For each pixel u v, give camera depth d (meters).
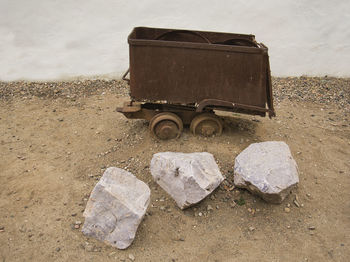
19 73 4.56
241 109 3.12
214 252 2.29
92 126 3.64
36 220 2.43
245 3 5.11
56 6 4.90
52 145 3.31
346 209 2.70
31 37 4.80
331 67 5.00
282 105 4.25
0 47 4.69
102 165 3.02
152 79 2.97
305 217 2.60
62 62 4.71
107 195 2.22
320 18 5.15
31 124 3.65
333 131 3.72
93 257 2.18
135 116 3.21
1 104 4.01
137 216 2.20
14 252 2.19
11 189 2.71
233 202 2.65
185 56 2.89
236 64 2.90
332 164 3.18
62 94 4.30
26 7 4.81
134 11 5.04
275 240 2.40
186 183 2.41
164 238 2.36
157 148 3.08
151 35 3.48
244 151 2.79
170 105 3.16
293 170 2.59
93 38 4.91
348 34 5.08
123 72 4.75
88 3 4.97
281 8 5.12
